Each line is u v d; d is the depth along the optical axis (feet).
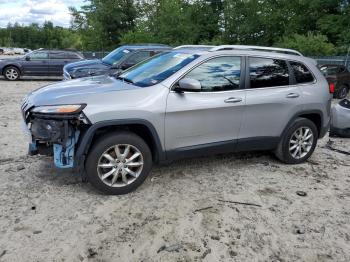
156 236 11.60
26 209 12.84
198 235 11.76
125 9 139.23
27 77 61.57
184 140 15.06
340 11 101.60
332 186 16.21
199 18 126.11
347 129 24.82
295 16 109.50
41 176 15.62
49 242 11.03
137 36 118.93
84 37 146.20
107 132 13.88
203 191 14.90
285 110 17.37
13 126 24.41
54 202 13.41
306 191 15.49
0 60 55.01
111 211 12.96
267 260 10.73
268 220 12.89
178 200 14.01
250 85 16.42
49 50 56.24
